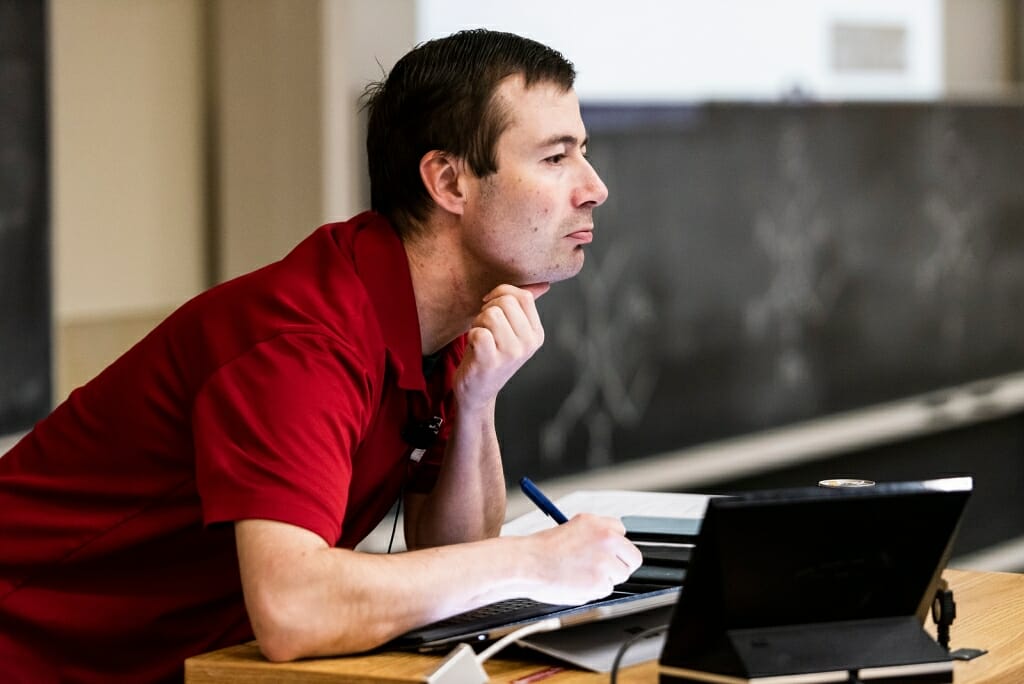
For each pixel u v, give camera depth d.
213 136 4.59
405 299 1.80
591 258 4.93
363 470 1.83
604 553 1.60
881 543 1.41
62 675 1.81
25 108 3.56
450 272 1.86
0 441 3.48
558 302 4.84
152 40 4.37
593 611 1.54
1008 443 6.88
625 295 5.07
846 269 5.97
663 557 1.80
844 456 5.99
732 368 5.50
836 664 1.39
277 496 1.54
